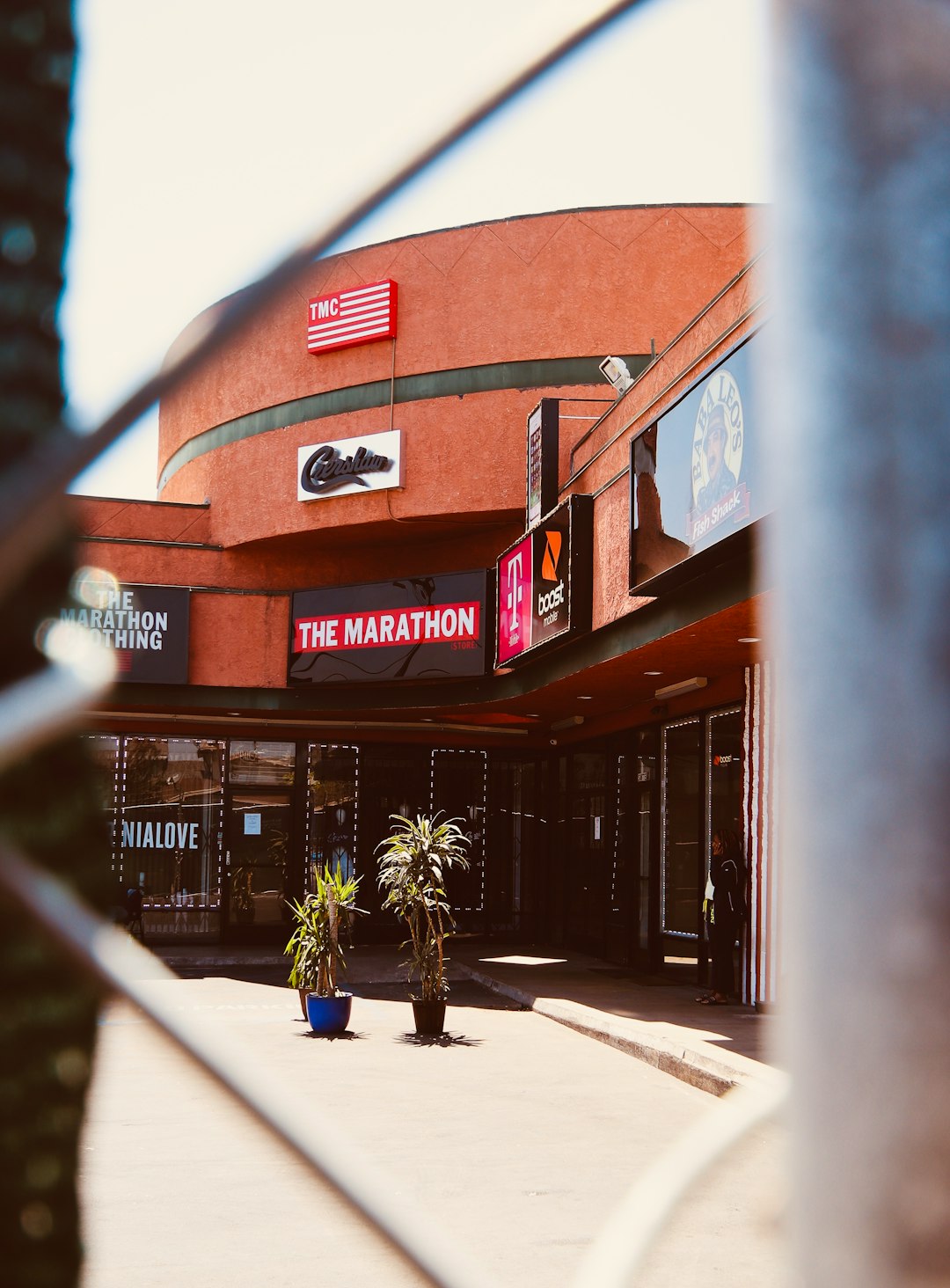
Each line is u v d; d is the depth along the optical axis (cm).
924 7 57
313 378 2072
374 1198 71
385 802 2281
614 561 1330
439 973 1268
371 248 2028
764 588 62
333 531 2053
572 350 1880
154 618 2009
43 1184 97
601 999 1459
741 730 1455
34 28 104
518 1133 812
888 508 56
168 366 61
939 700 54
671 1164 67
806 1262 54
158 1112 859
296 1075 1018
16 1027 95
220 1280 523
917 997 52
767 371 62
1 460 96
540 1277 528
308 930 1298
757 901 1351
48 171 104
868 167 57
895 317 56
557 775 2262
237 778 2234
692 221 1895
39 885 61
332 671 1969
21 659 95
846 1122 53
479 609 1819
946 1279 51
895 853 53
